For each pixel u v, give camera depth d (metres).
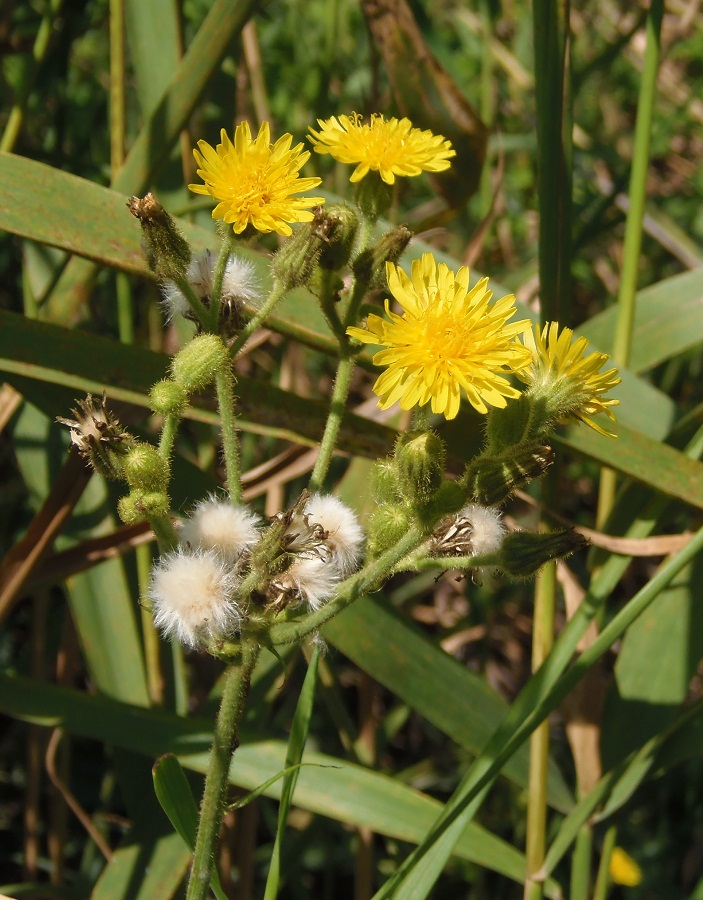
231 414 0.54
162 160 0.62
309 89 0.87
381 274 0.54
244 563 0.52
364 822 0.58
